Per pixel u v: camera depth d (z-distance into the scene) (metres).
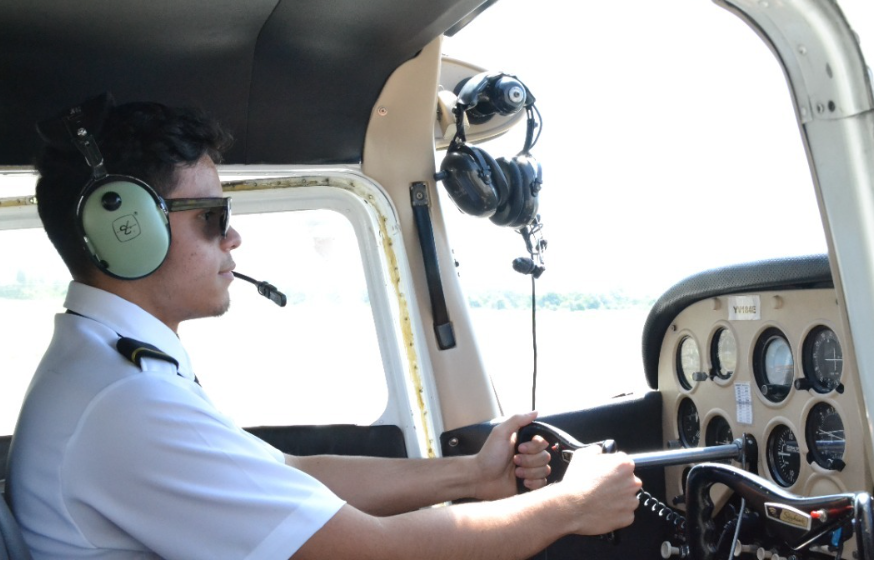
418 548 1.21
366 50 1.95
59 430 1.13
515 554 1.28
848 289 0.94
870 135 0.89
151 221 1.19
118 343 1.19
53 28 1.64
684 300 2.11
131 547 1.15
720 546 1.34
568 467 1.47
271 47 1.86
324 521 1.15
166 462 1.11
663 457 1.52
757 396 1.93
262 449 1.24
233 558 1.12
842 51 0.88
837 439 1.75
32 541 1.15
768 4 0.89
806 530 1.11
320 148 2.21
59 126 1.20
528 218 2.16
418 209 2.31
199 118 1.30
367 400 2.36
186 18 1.69
